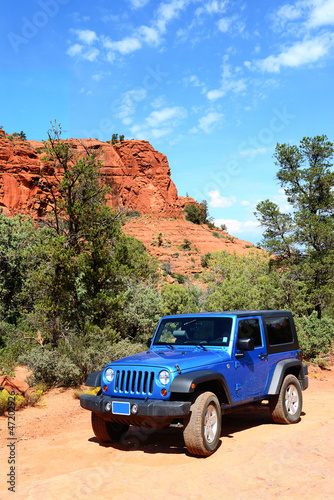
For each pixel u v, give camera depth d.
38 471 4.89
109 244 15.83
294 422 6.84
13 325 16.42
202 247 105.75
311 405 8.62
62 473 4.78
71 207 14.25
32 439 6.77
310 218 20.05
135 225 109.19
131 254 18.45
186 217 132.12
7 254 17.78
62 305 13.88
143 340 15.58
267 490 3.84
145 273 21.55
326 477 4.05
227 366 5.77
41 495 3.98
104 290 14.87
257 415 7.81
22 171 89.38
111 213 15.01
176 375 5.12
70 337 13.00
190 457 5.10
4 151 90.31
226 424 7.11
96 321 14.14
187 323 6.60
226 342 6.04
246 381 6.11
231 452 5.14
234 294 19.31
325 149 20.70
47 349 12.38
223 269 27.19
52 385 10.90
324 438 5.44
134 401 5.18
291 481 4.01
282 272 19.84
